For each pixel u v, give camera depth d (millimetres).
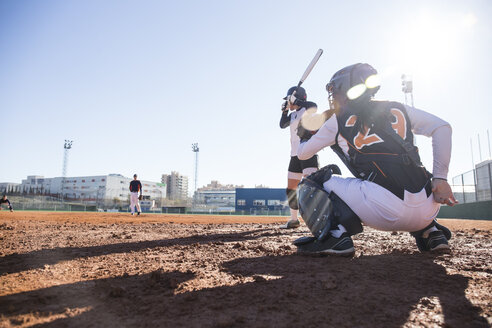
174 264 2027
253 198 56844
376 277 1630
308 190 2279
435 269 1807
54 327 992
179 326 1009
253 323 1037
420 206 2021
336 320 1067
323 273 1712
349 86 2104
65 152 58000
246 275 1700
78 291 1391
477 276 1644
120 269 1867
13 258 2207
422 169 2051
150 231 4766
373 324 1039
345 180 2203
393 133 2012
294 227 5551
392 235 3973
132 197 14109
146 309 1164
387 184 2010
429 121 2078
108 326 1007
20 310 1146
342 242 2156
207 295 1329
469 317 1099
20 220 7281
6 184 100875
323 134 2254
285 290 1396
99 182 97312
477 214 18562
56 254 2402
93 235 3957
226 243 3172
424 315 1116
